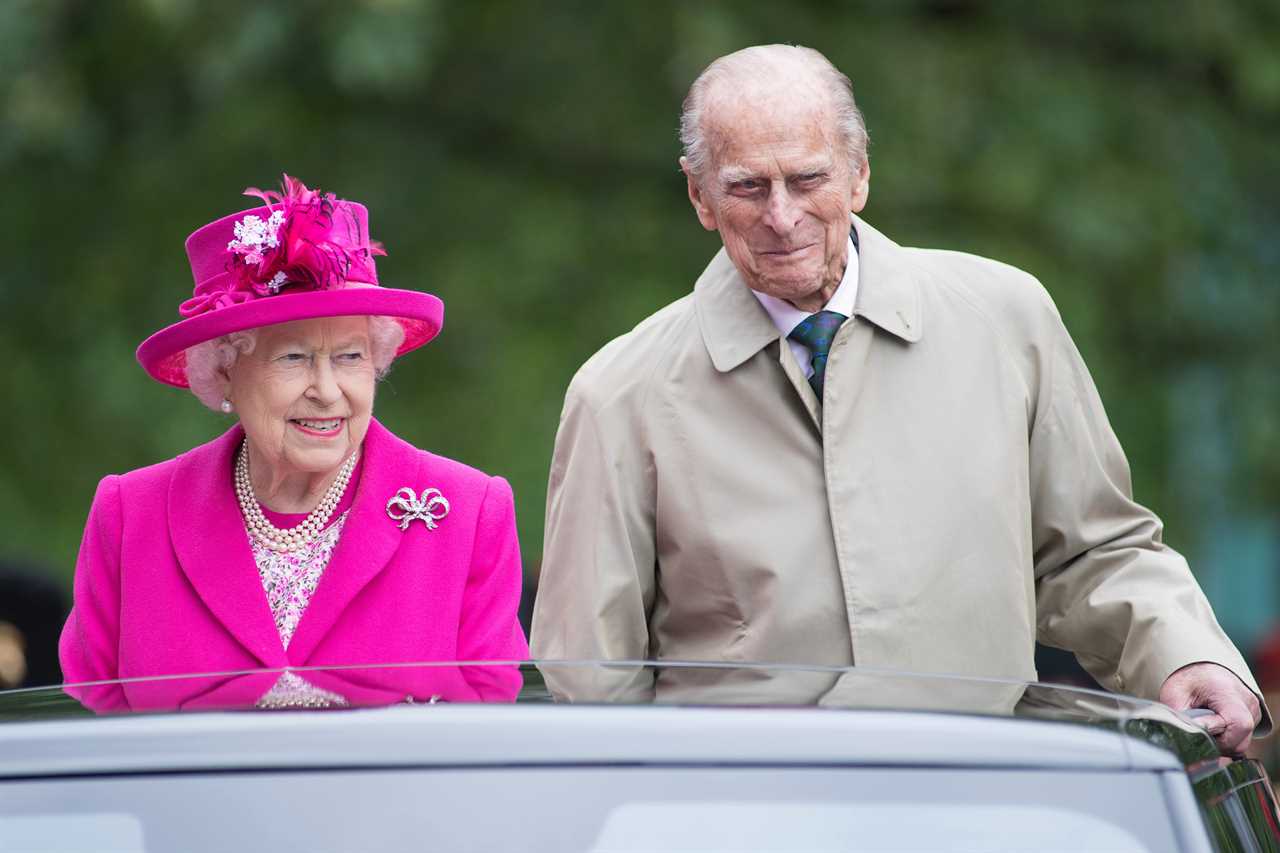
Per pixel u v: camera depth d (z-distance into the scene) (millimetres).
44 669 20188
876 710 8438
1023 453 13062
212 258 12781
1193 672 12391
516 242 38812
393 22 34562
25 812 8125
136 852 8008
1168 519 39375
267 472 12508
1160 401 38812
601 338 38406
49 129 37250
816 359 12938
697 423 13039
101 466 38906
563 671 9242
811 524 12812
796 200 12328
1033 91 37531
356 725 8281
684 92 36812
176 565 12562
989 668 12719
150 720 8461
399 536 12570
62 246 39750
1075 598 13297
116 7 37594
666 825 7949
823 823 7961
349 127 39281
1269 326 39031
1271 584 51938
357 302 11938
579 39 38719
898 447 12883
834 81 12594
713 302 13258
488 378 38000
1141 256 37094
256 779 8125
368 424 12625
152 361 12391
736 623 12914
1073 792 8117
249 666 12305
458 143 39750
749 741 8156
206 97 36188
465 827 7965
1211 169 38312
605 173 39875
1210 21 38375
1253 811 9008
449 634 12461
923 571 12664
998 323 13227
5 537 38156
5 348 39188
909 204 36562
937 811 8016
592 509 13133
